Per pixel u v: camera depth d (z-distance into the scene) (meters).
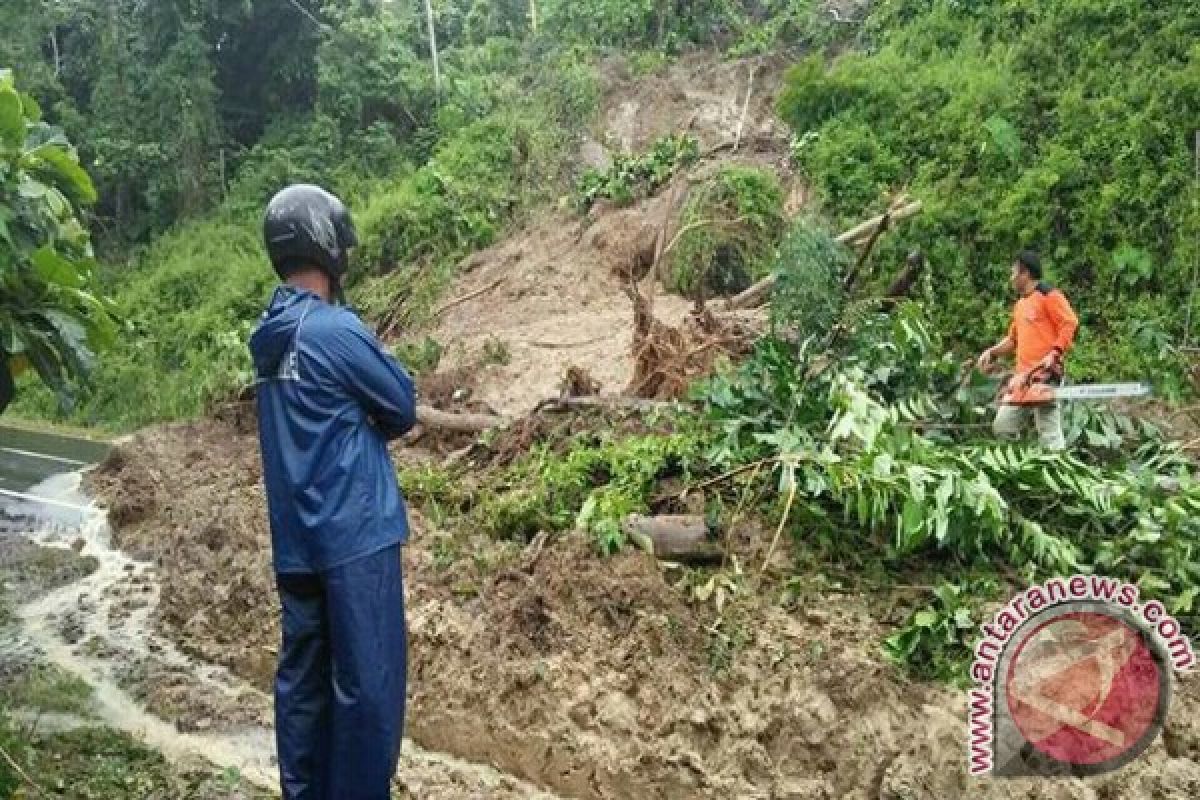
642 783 5.87
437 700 6.74
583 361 11.85
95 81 23.53
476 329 14.10
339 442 3.31
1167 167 10.35
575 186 16.61
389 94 22.39
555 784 6.11
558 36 21.31
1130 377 9.55
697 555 6.86
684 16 19.33
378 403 3.40
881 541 6.71
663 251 11.61
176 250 21.41
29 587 9.28
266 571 8.26
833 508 6.96
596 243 14.59
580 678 6.36
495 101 20.97
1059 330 7.25
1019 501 6.82
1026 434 7.47
